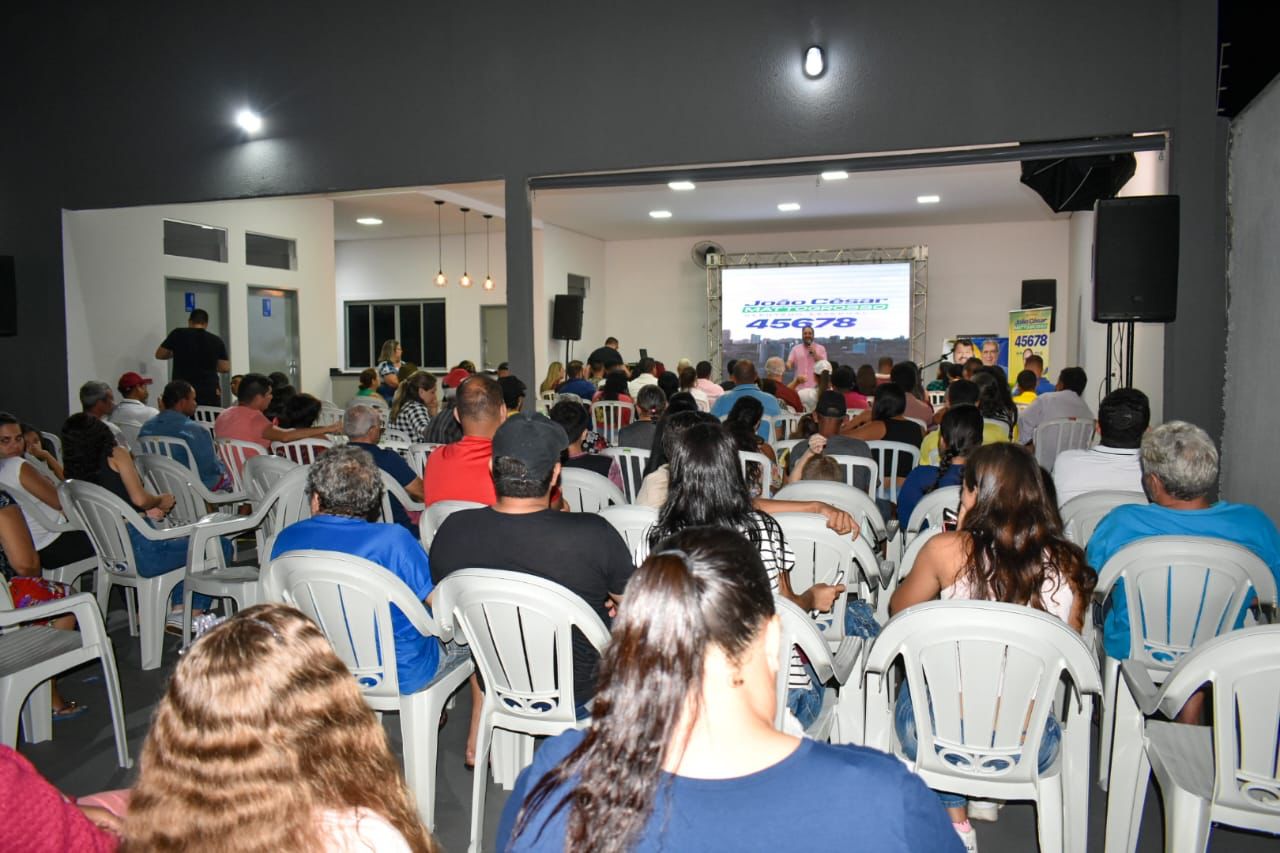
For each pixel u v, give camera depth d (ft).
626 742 3.02
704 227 44.19
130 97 21.88
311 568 7.82
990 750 6.53
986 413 17.49
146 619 12.26
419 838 3.58
